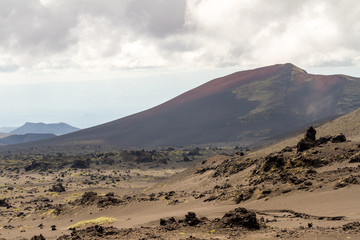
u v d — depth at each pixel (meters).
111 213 70.81
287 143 128.12
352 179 49.69
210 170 114.75
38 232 61.59
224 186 77.88
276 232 33.94
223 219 39.66
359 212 38.88
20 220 82.19
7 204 113.38
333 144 71.69
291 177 58.62
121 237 37.06
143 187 163.50
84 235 38.38
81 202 81.50
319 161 66.75
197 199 67.81
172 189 109.56
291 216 44.84
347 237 29.03
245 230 36.81
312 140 76.44
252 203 55.66
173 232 39.00
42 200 123.75
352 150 66.25
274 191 56.72
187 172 128.50
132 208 71.44
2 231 68.25
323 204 45.69
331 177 54.94
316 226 35.94
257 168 78.50
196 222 41.19
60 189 152.25
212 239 33.84
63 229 61.56
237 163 99.50
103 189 148.38
